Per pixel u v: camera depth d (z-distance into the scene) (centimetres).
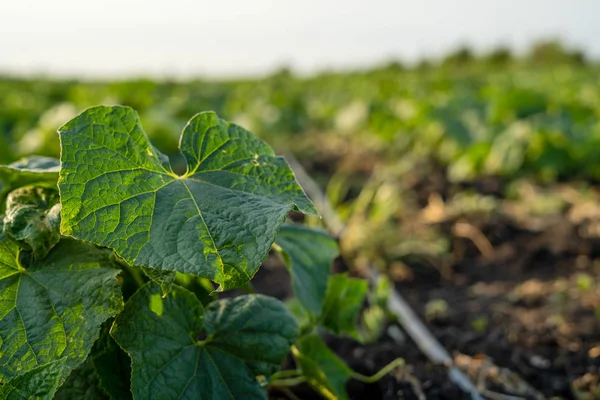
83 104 1087
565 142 761
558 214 615
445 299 454
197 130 176
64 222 148
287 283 483
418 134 1005
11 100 1288
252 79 3950
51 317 163
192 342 182
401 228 586
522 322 399
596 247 520
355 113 1235
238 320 194
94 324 161
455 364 337
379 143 1111
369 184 778
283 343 195
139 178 162
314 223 566
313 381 248
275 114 1326
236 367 186
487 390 316
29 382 149
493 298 448
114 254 180
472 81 2339
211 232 154
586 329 379
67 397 178
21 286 167
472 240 556
